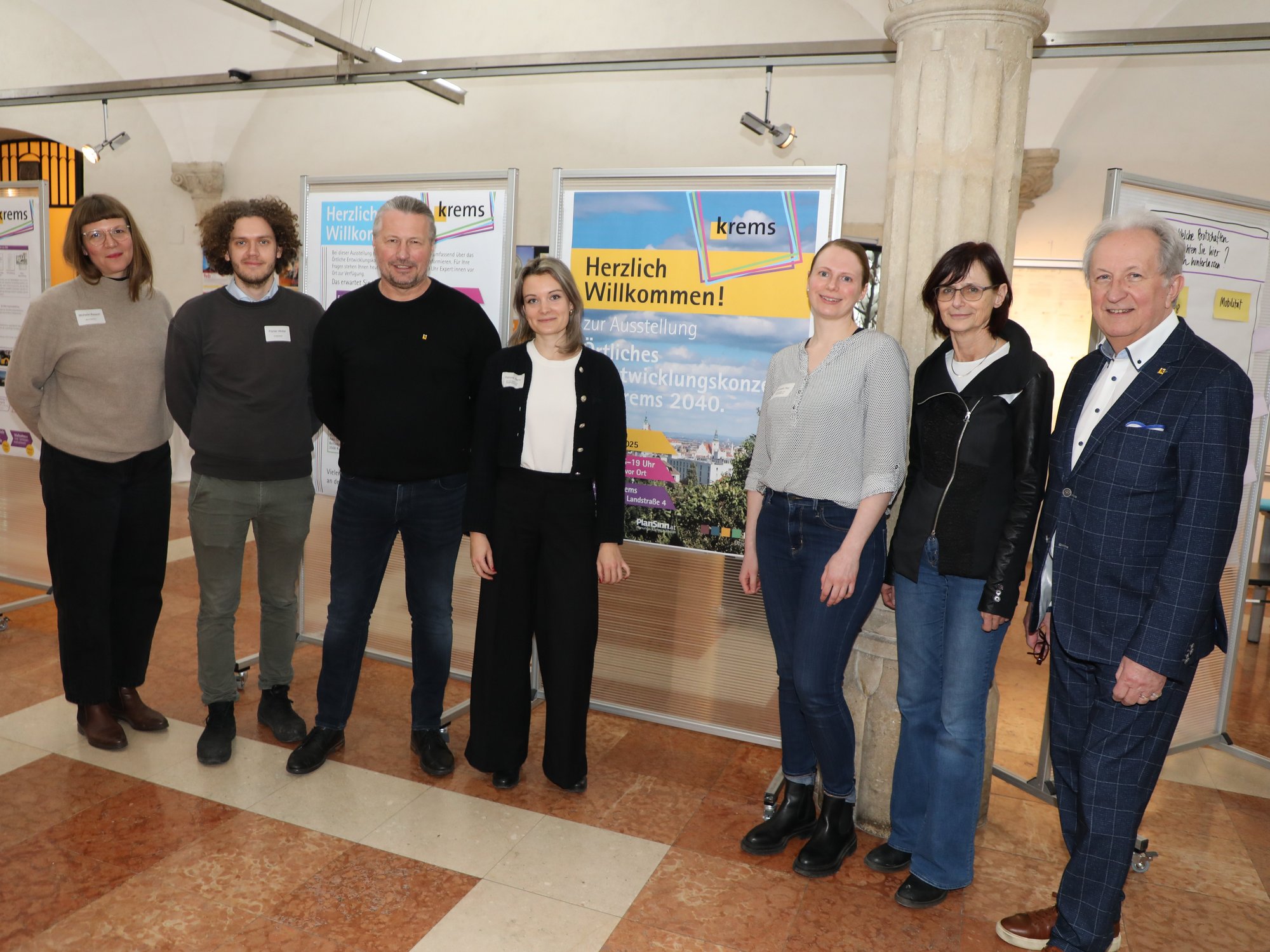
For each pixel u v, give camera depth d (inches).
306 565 148.0
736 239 110.3
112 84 156.5
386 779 106.6
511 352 100.0
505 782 104.8
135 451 109.2
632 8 268.5
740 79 259.6
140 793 100.5
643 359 116.5
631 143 272.5
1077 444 75.5
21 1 308.2
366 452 102.1
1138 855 94.7
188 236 315.9
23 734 113.4
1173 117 230.2
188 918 79.4
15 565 171.3
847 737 90.7
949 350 85.9
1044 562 80.4
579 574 99.9
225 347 104.1
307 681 134.3
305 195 135.1
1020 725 134.7
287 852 90.2
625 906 84.0
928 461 84.0
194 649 145.5
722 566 119.0
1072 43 98.6
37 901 81.0
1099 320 72.0
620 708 127.0
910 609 85.6
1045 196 247.1
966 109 92.9
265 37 281.4
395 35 293.4
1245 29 92.8
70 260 104.9
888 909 85.7
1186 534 67.1
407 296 102.2
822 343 87.7
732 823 100.3
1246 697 151.1
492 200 123.3
